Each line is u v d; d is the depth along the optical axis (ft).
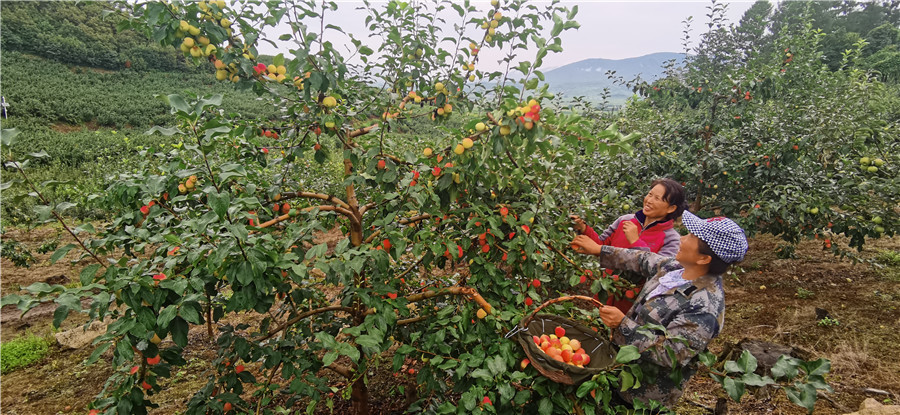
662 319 5.74
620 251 7.27
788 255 15.88
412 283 9.42
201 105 5.15
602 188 15.51
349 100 8.20
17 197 5.08
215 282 5.94
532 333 6.32
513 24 7.81
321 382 6.65
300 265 5.21
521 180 7.48
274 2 5.84
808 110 17.31
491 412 5.47
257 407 6.59
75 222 26.32
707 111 18.72
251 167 7.87
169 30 5.82
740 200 17.61
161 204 7.00
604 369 5.18
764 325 12.89
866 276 15.55
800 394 4.27
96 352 4.54
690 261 5.73
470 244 6.98
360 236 7.81
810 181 14.96
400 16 8.33
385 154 7.12
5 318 15.28
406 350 6.28
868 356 10.73
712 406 9.36
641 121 20.83
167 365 5.67
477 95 8.23
